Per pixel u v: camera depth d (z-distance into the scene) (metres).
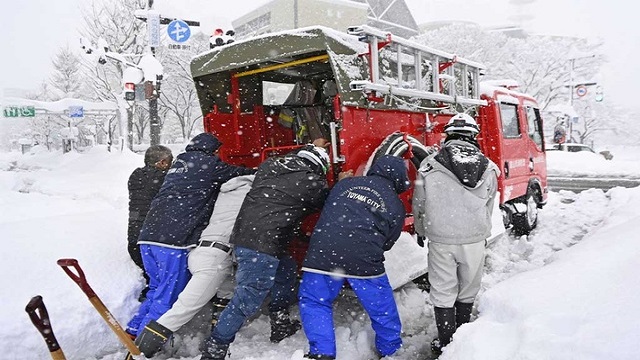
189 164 4.23
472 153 4.02
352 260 3.62
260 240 3.73
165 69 26.00
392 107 4.72
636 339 2.55
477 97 6.41
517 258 6.70
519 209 7.67
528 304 3.33
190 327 4.52
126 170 13.92
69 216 5.64
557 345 2.70
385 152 4.46
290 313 4.78
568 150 24.00
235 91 5.60
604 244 4.33
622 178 17.30
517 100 7.70
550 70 34.75
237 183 4.27
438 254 4.01
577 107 41.97
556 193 12.55
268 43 4.52
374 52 4.42
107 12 21.95
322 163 4.08
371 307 3.75
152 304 3.99
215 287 3.95
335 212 3.75
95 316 4.02
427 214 4.03
